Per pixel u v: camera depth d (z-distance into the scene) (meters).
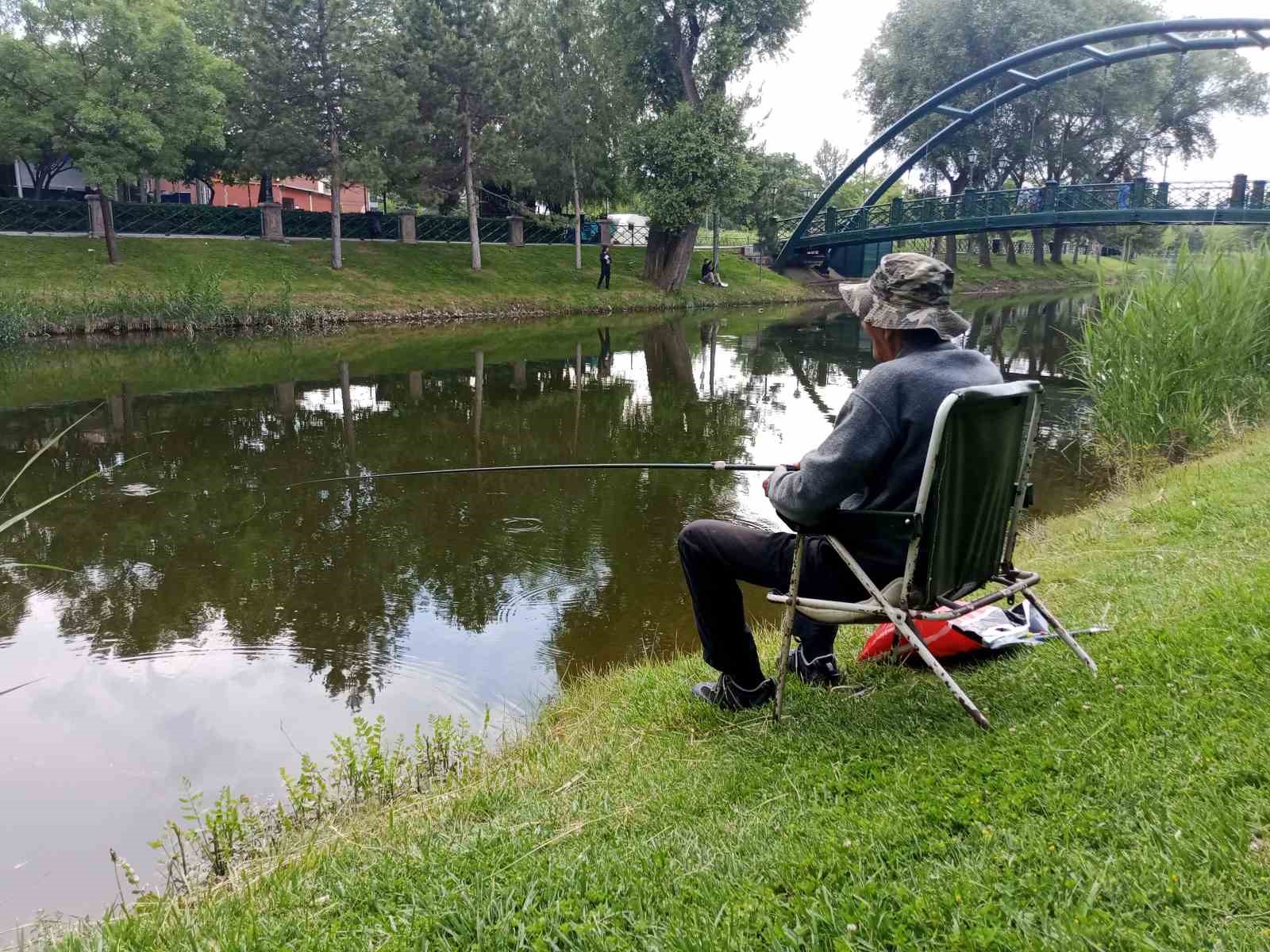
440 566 6.26
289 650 4.97
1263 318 8.02
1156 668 2.54
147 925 2.05
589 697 3.92
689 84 29.80
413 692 4.46
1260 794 1.75
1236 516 4.55
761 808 2.20
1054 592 3.91
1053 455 9.09
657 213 29.42
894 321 2.45
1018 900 1.57
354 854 2.28
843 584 2.57
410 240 31.16
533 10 30.52
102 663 4.80
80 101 21.12
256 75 25.05
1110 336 8.10
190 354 17.98
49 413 11.77
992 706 2.57
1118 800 1.87
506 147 29.08
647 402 12.88
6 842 3.21
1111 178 44.28
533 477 8.66
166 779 3.68
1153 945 1.38
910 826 1.90
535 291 29.06
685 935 1.60
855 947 1.49
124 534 6.95
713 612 2.87
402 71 27.55
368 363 16.89
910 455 2.36
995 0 38.31
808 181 45.28
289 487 8.27
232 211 27.62
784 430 11.02
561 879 1.89
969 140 40.38
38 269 22.16
